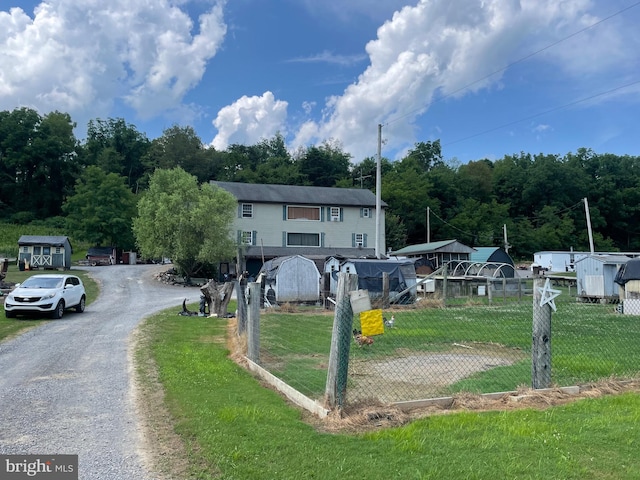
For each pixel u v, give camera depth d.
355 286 6.02
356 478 4.09
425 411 6.15
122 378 8.57
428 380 8.40
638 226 82.19
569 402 6.55
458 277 33.12
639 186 82.62
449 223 75.38
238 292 12.16
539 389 6.91
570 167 83.25
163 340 12.77
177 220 39.03
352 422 5.54
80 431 5.72
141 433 5.61
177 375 8.38
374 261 27.20
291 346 11.84
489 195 86.00
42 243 43.62
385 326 15.20
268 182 80.25
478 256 49.31
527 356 10.94
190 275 40.34
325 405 5.93
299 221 47.56
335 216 48.78
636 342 12.86
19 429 5.82
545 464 4.34
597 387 7.23
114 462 4.75
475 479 4.05
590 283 28.92
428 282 31.12
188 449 4.95
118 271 44.41
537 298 7.08
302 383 7.93
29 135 84.62
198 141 95.62
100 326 15.66
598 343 12.69
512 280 28.84
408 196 74.00
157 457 4.84
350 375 8.77
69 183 87.31
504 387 7.77
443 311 20.52
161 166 90.56
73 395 7.43
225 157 94.62
